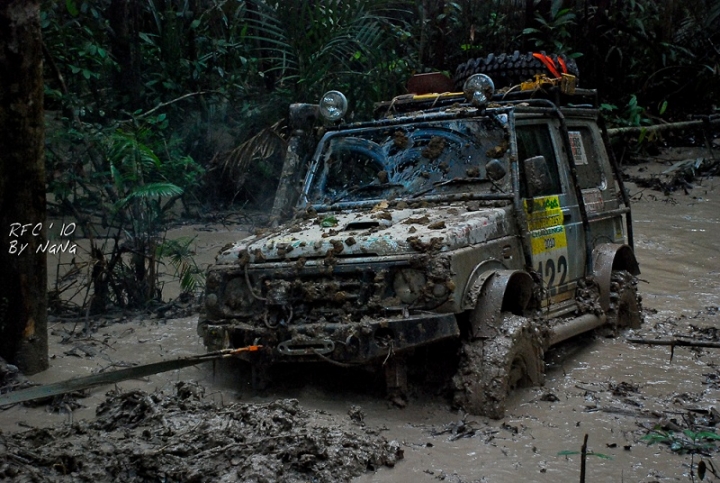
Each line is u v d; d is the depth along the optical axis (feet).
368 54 40.96
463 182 21.80
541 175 20.89
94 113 39.68
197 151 43.29
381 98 40.78
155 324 26.68
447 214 20.35
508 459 16.21
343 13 39.70
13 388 19.99
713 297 31.42
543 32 51.80
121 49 41.09
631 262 27.07
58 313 28.25
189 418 17.07
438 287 17.92
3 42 20.12
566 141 24.38
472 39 51.26
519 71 26.30
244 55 44.29
